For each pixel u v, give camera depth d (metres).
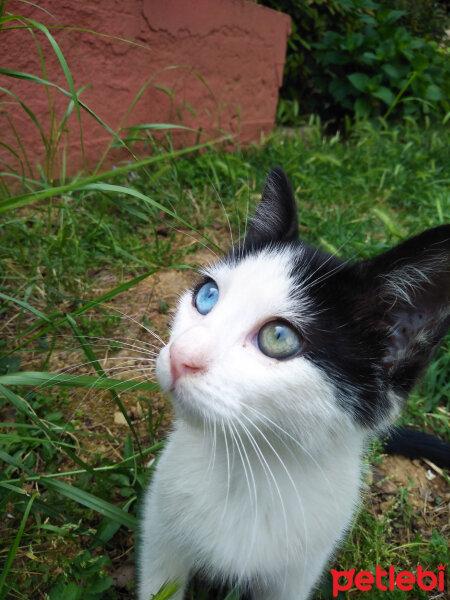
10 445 0.29
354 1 1.02
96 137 0.54
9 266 0.40
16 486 0.25
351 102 1.00
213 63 0.66
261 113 0.79
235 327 0.20
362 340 0.21
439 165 0.79
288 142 0.75
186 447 0.24
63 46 0.49
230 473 0.22
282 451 0.21
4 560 0.25
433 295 0.21
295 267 0.22
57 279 0.40
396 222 0.58
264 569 0.24
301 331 0.21
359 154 0.76
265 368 0.20
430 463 0.34
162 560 0.25
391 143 0.84
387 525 0.30
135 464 0.27
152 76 0.53
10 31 0.44
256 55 0.74
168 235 0.51
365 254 0.43
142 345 0.38
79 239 0.44
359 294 0.22
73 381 0.24
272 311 0.21
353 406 0.21
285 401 0.20
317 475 0.22
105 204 0.42
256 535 0.23
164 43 0.58
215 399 0.19
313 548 0.23
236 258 0.25
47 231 0.43
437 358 0.40
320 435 0.21
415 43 1.00
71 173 0.53
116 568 0.26
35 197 0.19
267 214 0.27
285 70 0.99
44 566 0.24
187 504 0.23
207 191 0.58
